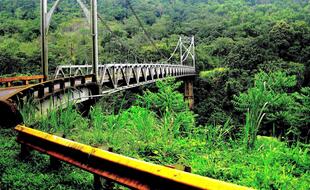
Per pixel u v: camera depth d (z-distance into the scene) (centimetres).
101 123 672
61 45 6209
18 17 8675
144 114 676
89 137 621
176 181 276
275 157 552
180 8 15638
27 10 9319
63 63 5047
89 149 363
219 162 518
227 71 5444
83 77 1360
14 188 380
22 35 6950
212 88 5547
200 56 7444
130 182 315
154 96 1230
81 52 5744
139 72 2494
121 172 328
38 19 7750
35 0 10088
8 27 7206
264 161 518
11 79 1911
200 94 5647
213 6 16188
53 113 656
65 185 390
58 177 414
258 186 427
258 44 5706
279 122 1984
